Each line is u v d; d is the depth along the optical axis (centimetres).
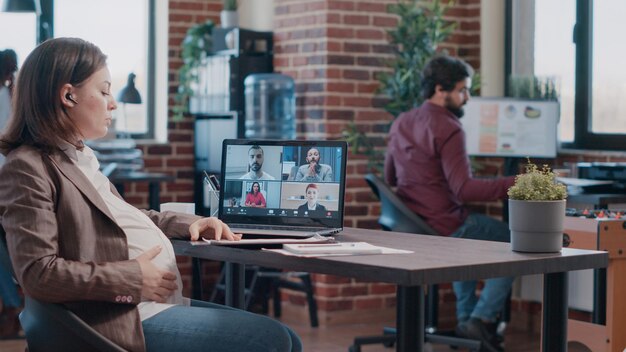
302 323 603
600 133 586
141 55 681
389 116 598
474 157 617
